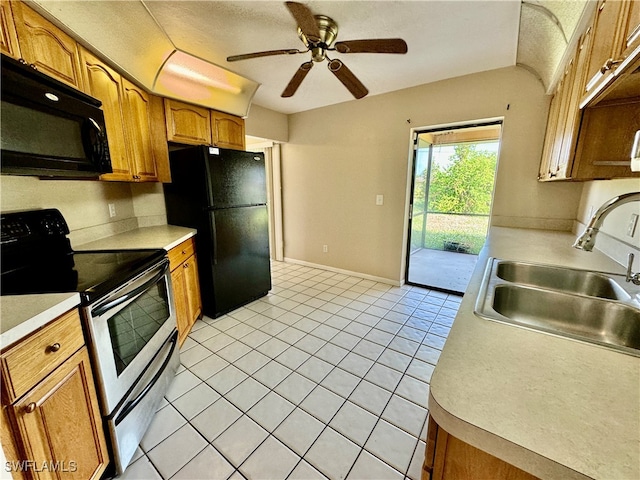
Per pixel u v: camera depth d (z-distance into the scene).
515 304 1.17
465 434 0.50
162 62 2.17
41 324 0.87
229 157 2.60
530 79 2.37
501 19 1.74
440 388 0.57
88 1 1.45
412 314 2.72
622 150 1.28
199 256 2.59
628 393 0.55
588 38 1.26
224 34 1.94
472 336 0.77
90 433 1.08
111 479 1.20
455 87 2.70
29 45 1.22
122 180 1.95
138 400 1.35
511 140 2.52
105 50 1.70
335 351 2.12
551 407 0.52
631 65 0.85
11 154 1.04
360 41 1.60
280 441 1.38
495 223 2.69
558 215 2.43
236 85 2.78
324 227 4.00
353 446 1.35
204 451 1.32
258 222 2.99
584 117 1.35
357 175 3.54
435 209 4.54
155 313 1.62
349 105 3.42
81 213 1.93
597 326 1.03
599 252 1.73
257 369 1.91
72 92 1.32
